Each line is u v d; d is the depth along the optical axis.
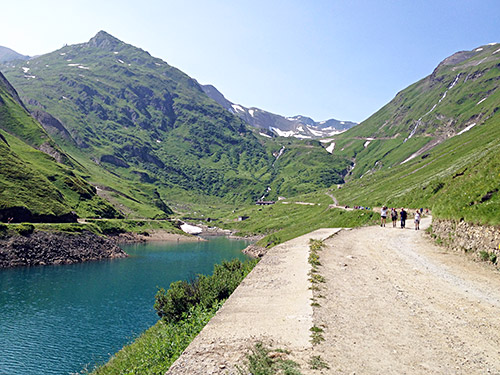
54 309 47.72
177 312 20.77
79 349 35.25
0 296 52.31
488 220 21.30
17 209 96.75
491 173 25.73
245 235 172.25
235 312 12.45
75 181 159.88
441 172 84.69
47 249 83.06
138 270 77.62
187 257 100.69
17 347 35.41
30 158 160.25
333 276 17.98
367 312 12.55
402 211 42.53
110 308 48.97
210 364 8.49
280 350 9.03
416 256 24.11
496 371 8.38
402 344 9.84
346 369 8.16
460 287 16.17
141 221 164.75
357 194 147.00
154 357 15.11
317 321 11.21
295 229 110.31
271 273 18.77
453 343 10.01
